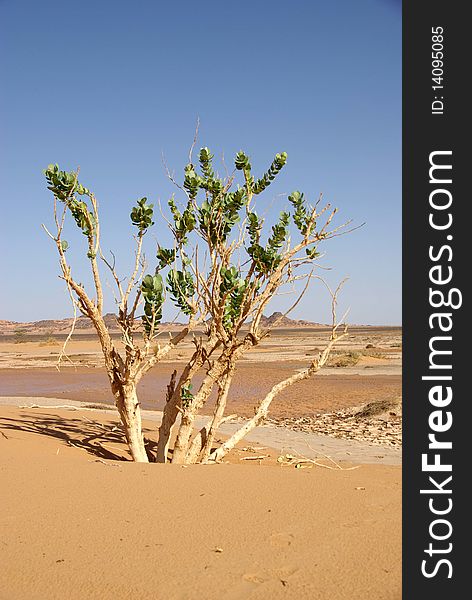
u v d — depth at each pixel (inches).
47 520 203.0
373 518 209.3
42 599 152.6
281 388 384.5
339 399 764.0
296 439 513.3
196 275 341.7
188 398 354.3
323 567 169.6
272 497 230.1
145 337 346.6
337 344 2479.1
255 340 351.3
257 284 346.6
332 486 247.4
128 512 211.5
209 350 360.2
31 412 529.7
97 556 175.5
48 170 314.8
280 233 346.3
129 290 339.9
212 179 346.6
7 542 185.2
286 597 153.1
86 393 903.1
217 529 196.2
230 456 418.3
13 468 263.9
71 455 323.3
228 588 157.2
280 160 350.0
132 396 344.2
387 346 2116.1
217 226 345.1
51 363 1566.2
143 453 347.3
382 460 406.6
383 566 171.3
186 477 257.3
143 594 154.3
